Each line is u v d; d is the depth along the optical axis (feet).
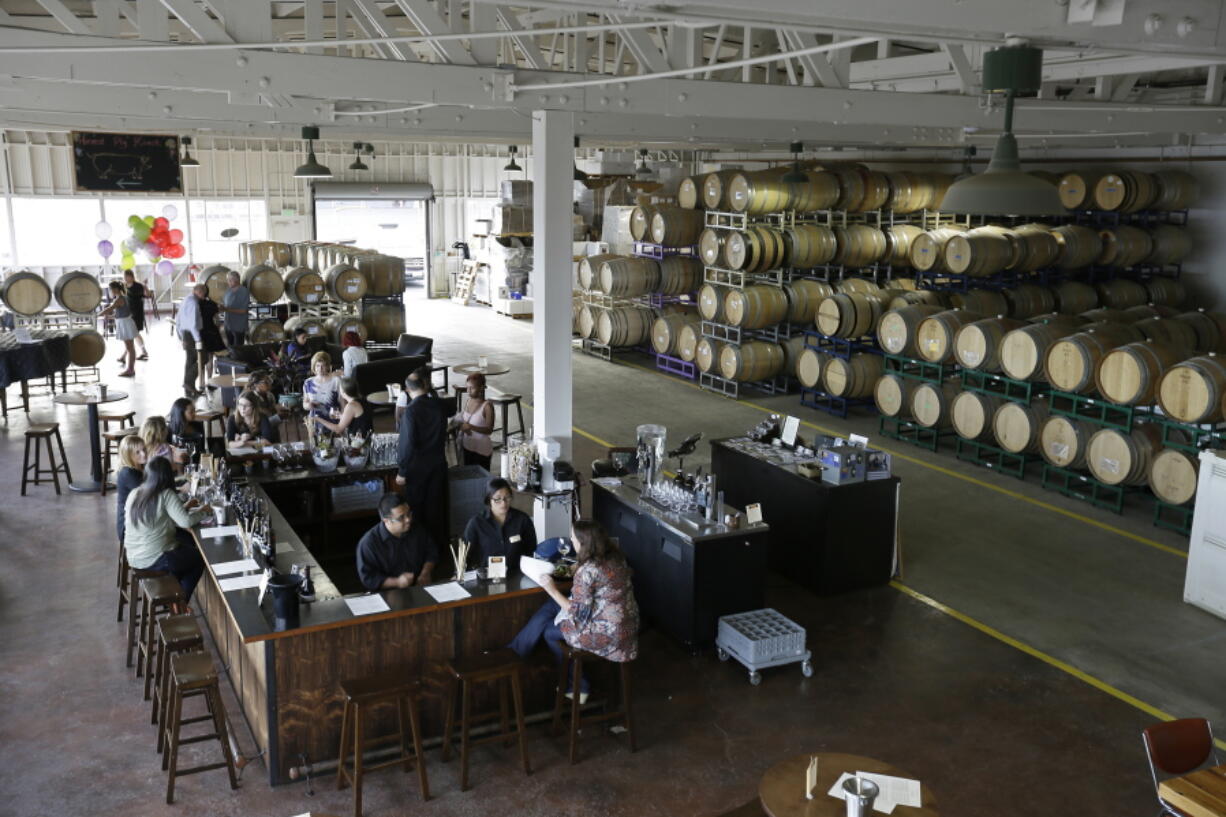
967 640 22.58
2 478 33.01
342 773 16.42
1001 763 17.65
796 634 20.57
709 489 22.16
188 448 24.67
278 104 26.78
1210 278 48.88
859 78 39.19
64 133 69.87
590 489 32.60
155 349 58.13
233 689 19.62
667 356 52.85
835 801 11.91
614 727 18.63
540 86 22.31
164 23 19.19
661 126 37.29
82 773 16.72
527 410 43.93
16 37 17.44
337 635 16.57
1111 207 46.96
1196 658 21.81
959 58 27.66
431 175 84.02
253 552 19.60
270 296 51.37
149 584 19.27
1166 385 29.04
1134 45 13.21
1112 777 17.26
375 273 52.85
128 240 67.87
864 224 48.44
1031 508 31.89
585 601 17.12
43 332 43.60
